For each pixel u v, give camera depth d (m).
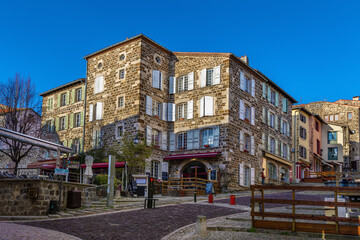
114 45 30.02
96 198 18.42
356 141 49.97
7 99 28.23
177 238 10.35
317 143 46.81
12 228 10.98
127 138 27.62
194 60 29.86
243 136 28.94
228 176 26.38
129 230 11.44
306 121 44.16
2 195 15.88
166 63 30.88
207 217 13.62
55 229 11.60
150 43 29.44
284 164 36.28
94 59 31.92
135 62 28.52
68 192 16.31
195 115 28.89
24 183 15.38
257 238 9.77
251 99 31.02
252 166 29.77
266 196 21.95
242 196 22.27
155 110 29.25
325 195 22.61
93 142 30.25
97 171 26.55
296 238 9.67
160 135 29.28
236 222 12.02
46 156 33.91
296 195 22.86
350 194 12.63
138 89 27.81
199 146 28.17
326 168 48.47
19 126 28.53
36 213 14.80
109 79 30.30
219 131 27.41
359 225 9.48
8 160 32.69
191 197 21.30
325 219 9.66
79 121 33.12
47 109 36.69
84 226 12.04
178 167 28.78
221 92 27.95
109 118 29.48
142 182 22.23
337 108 51.78
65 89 35.25
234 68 28.86
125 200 19.06
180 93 30.06
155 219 13.23
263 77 33.16
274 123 35.25
